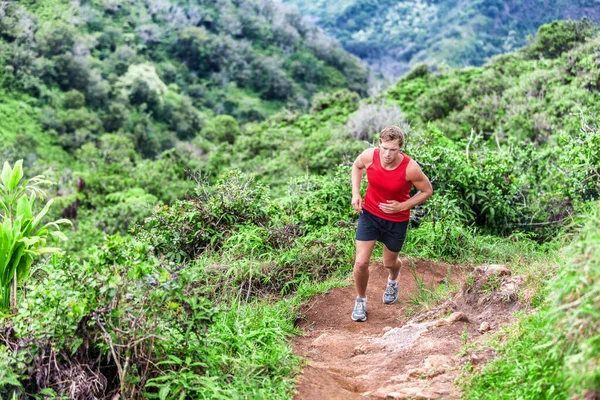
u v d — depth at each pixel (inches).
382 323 227.0
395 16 5551.2
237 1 4114.2
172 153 1088.2
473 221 367.6
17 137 2122.3
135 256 159.8
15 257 203.6
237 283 272.1
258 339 189.2
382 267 279.4
